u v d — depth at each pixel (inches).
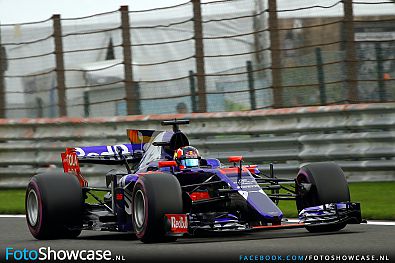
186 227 1114.1
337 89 2031.3
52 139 2399.1
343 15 2039.9
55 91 2417.6
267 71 2102.6
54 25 2416.3
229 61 2158.0
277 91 2087.8
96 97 2356.1
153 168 1315.2
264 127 2101.4
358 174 2009.1
